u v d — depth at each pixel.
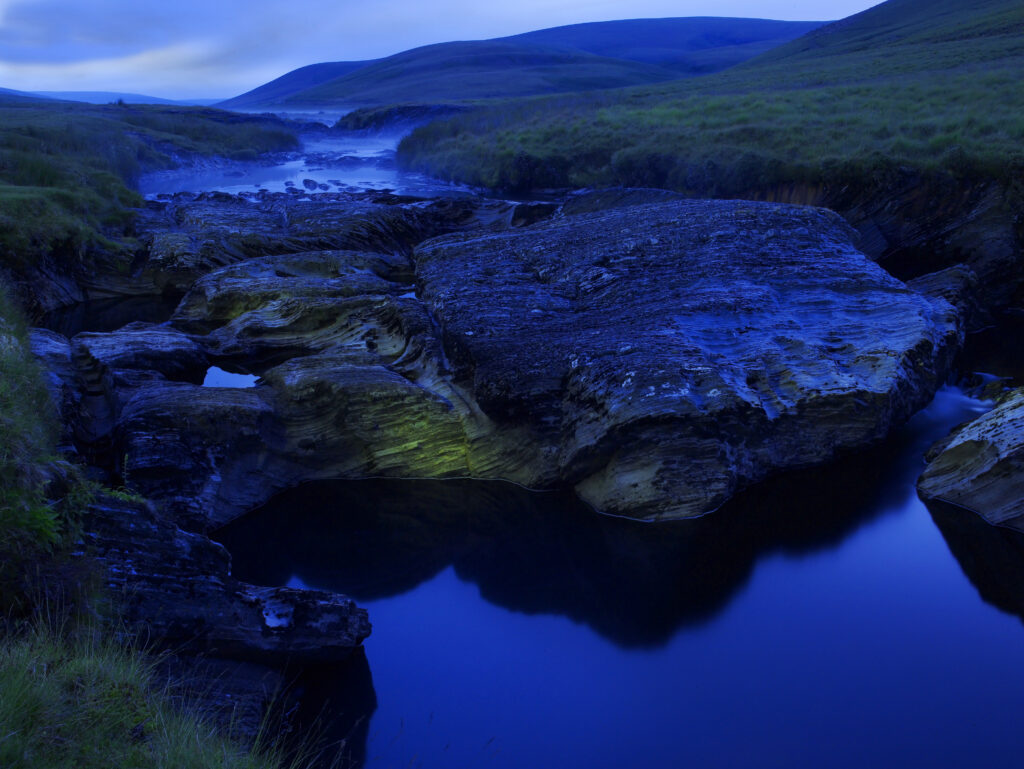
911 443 12.41
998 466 10.26
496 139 38.19
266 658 7.29
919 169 21.30
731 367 11.65
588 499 11.15
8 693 4.38
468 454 11.78
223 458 10.86
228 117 60.22
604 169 31.25
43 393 9.82
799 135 27.12
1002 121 24.16
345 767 6.67
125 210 25.61
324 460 11.78
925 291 17.33
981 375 15.23
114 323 19.25
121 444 10.64
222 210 26.17
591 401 10.95
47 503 6.32
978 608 8.89
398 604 9.24
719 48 175.12
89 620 5.95
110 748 4.56
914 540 10.15
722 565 9.85
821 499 11.02
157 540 7.02
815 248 15.56
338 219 24.17
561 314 13.74
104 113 49.78
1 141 29.80
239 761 5.05
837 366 12.20
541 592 9.46
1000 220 19.69
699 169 26.62
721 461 10.70
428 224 26.02
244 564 10.09
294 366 12.59
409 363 13.58
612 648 8.41
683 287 13.91
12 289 17.36
